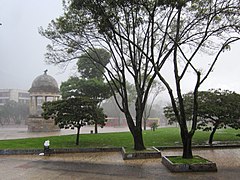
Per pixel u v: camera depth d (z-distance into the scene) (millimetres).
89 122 23172
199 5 16141
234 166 14211
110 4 14180
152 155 17766
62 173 13531
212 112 21047
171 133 30234
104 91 32781
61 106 22531
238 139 25094
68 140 26078
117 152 21031
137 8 16688
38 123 48531
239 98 22297
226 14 15086
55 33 20281
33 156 19797
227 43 15227
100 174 13117
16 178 12570
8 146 22500
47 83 50000
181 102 14906
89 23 18359
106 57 30875
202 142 23562
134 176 12461
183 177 12000
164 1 13594
